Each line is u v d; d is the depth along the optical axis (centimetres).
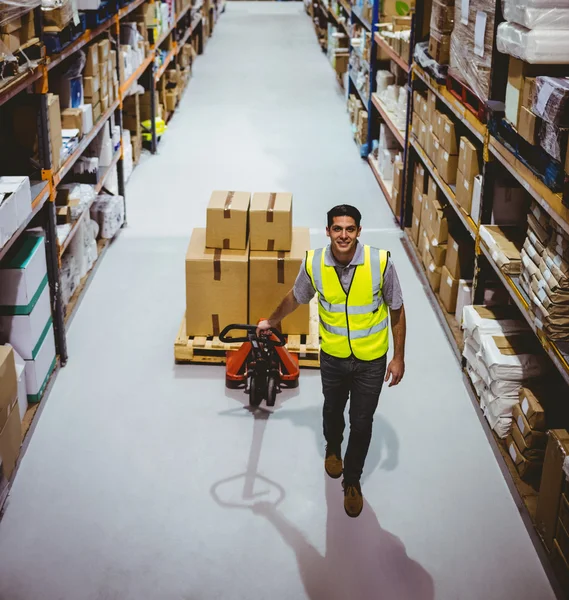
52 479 388
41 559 338
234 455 409
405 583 330
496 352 407
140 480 389
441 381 484
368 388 343
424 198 632
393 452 414
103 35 712
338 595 322
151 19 932
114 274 627
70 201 549
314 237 721
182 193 829
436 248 568
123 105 892
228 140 1030
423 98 636
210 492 381
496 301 501
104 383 473
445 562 342
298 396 462
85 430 428
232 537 352
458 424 441
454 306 541
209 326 489
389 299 334
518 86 366
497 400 405
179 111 1179
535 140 345
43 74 418
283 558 340
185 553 342
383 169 851
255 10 2489
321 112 1187
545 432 367
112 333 534
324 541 351
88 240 611
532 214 380
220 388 470
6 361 369
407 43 691
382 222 754
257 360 435
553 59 335
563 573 319
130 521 361
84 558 339
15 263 409
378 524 362
